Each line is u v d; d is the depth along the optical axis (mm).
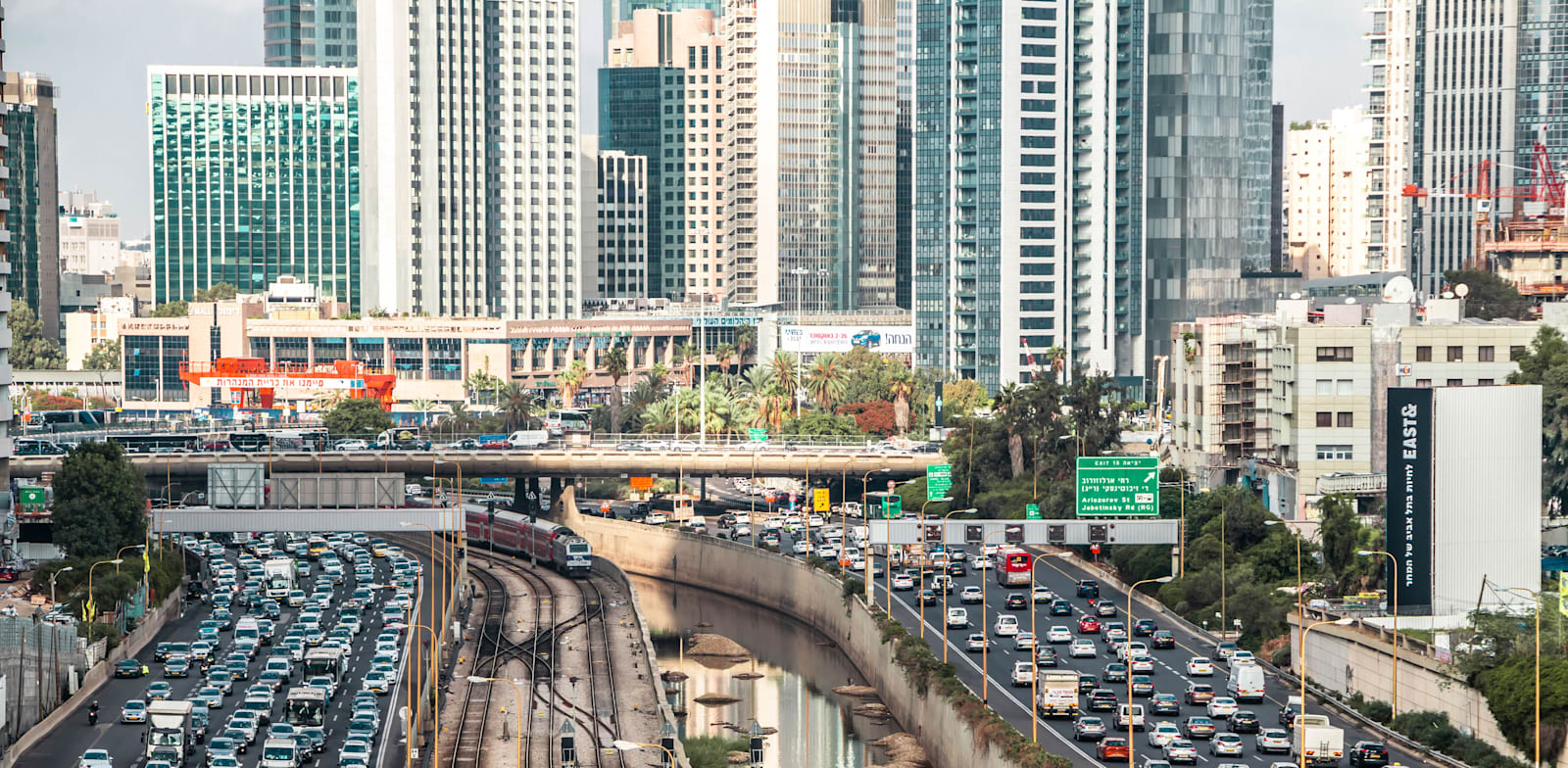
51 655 189125
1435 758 159875
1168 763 158000
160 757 164750
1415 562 198750
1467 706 164250
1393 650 177500
